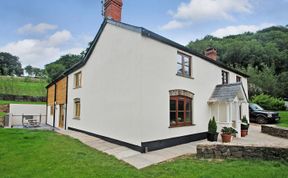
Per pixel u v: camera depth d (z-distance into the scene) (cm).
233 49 4738
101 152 797
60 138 1055
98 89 1195
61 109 1848
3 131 1215
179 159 719
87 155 723
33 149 775
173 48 1045
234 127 1324
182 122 1076
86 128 1316
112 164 634
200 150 741
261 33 5809
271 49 4597
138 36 884
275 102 2720
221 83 1489
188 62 1173
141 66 859
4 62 7919
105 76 1123
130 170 580
